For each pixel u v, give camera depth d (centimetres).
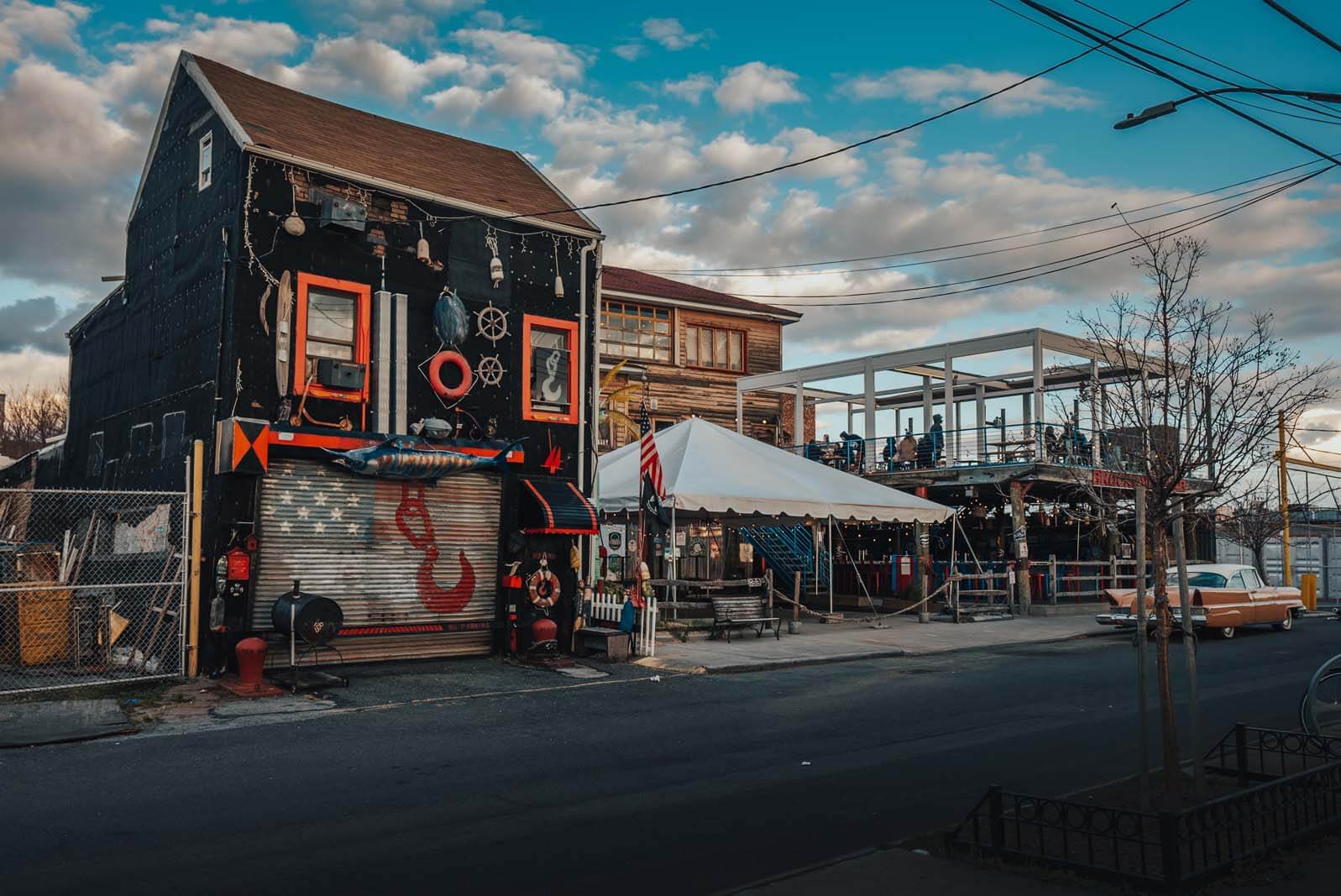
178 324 1564
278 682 1299
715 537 3127
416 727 1055
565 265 1758
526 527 1627
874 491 2256
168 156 1684
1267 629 2323
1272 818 625
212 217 1484
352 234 1503
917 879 555
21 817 702
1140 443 804
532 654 1567
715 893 544
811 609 2739
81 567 1573
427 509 1538
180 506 1453
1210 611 2033
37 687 1228
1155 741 972
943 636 2050
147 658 1349
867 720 1105
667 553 2670
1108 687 1371
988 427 2839
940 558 3156
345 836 661
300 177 1467
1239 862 559
